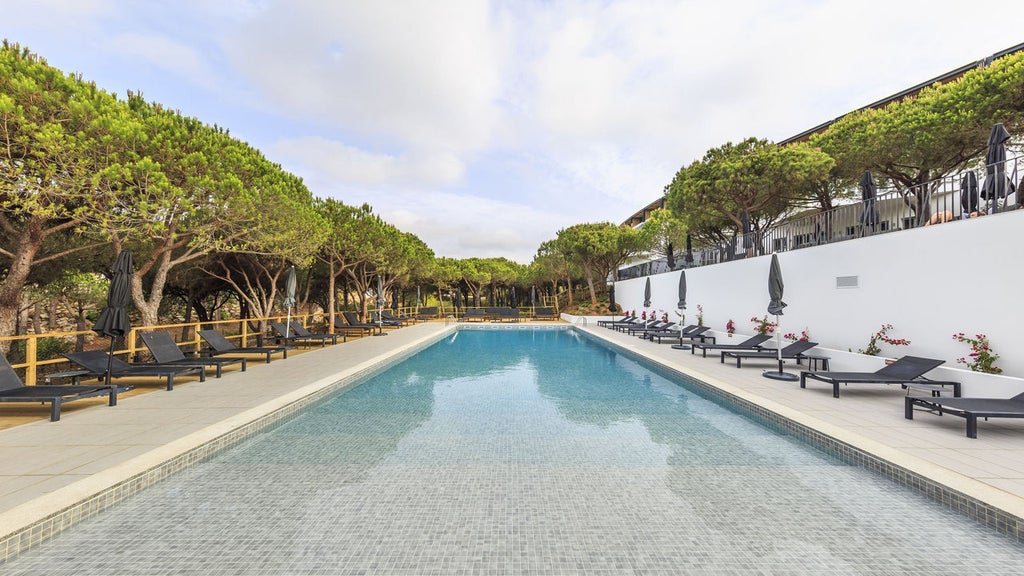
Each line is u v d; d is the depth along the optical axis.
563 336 18.08
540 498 3.10
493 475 3.51
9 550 2.27
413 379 8.11
